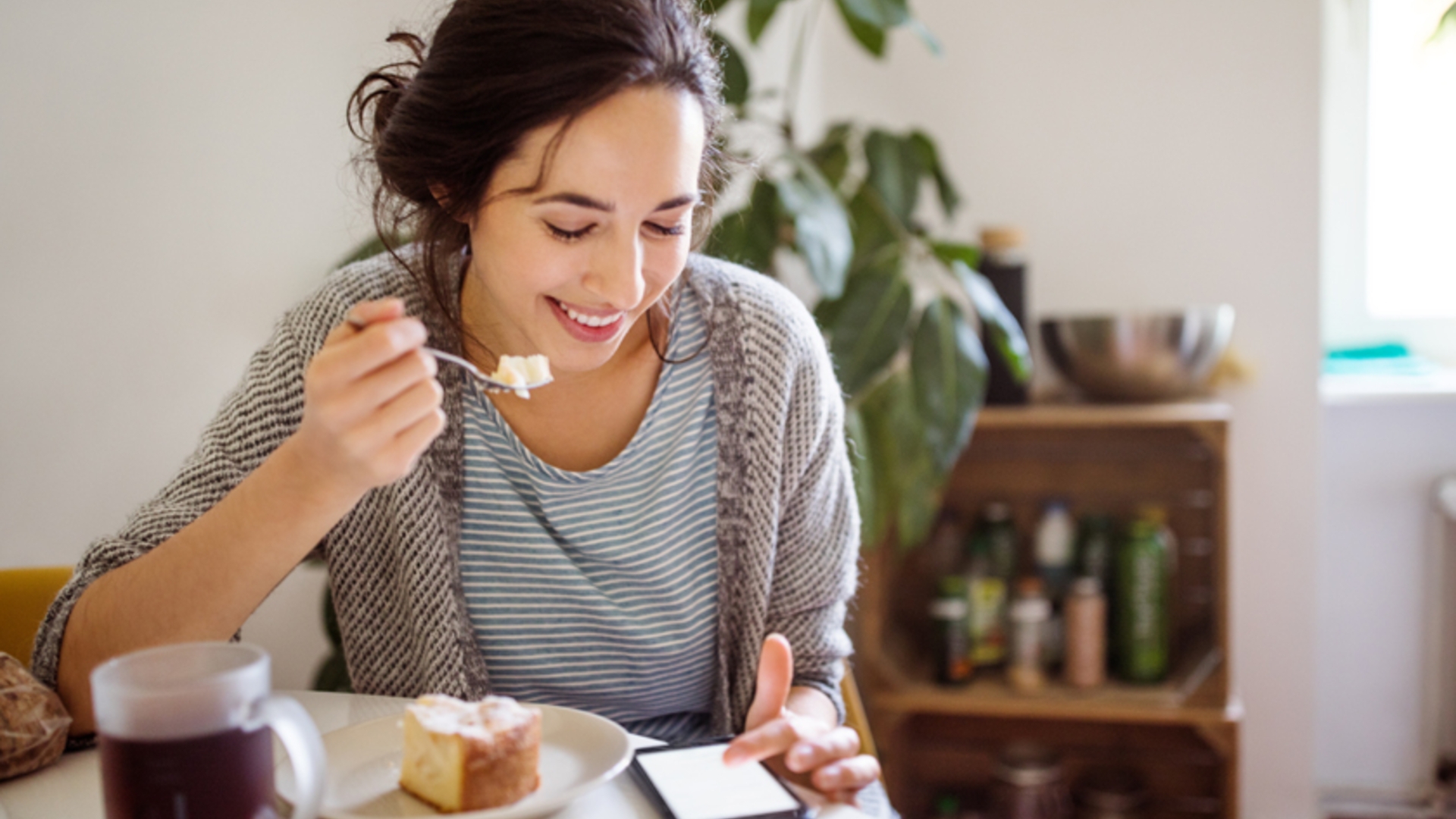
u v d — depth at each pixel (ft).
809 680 3.41
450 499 3.05
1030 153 7.26
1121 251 7.16
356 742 2.31
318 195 5.05
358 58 5.19
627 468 3.17
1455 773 7.32
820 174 5.93
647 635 3.25
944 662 6.54
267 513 2.31
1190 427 6.18
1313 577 7.00
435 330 3.06
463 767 1.99
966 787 7.22
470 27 2.51
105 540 2.67
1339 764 7.52
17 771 2.26
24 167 3.92
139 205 4.32
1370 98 7.64
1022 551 7.17
